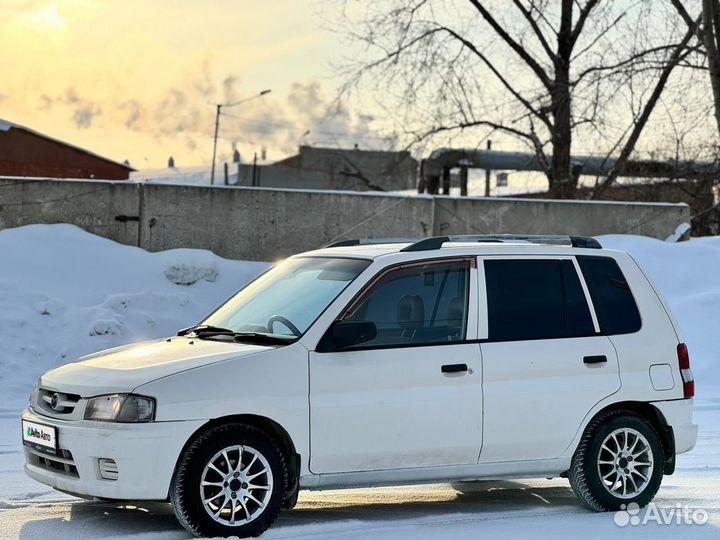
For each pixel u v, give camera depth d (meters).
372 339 6.68
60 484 6.34
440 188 32.47
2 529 6.46
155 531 6.39
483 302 7.04
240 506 6.27
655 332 7.50
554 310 7.25
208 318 7.44
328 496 7.89
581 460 7.18
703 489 8.30
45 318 15.07
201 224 18.72
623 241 19.62
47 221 18.11
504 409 6.93
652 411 7.48
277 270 7.61
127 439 6.02
